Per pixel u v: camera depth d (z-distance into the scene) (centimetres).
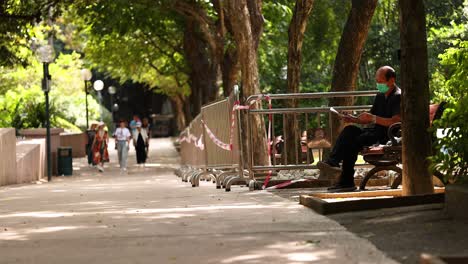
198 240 923
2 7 3192
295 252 817
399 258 753
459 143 1043
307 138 1691
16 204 1598
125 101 12556
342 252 805
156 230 1025
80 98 6062
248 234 955
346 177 1385
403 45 1133
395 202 1094
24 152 3131
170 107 12612
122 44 5134
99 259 818
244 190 1720
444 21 3400
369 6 1972
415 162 1132
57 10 3484
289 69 2398
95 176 3631
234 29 2578
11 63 3400
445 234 864
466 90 1086
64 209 1403
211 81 4444
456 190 966
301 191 1598
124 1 3616
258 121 2333
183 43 4622
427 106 1135
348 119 1370
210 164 2139
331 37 4022
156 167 4434
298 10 2370
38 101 4259
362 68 3875
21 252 882
